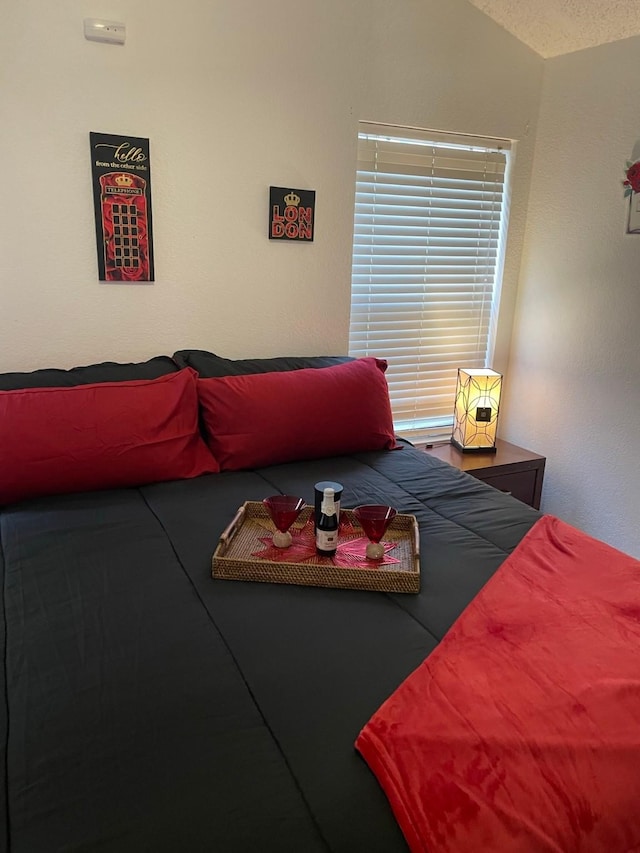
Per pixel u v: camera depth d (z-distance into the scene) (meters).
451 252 2.77
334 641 1.14
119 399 1.86
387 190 2.55
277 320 2.46
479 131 2.61
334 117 2.34
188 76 2.08
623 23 2.21
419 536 1.57
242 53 2.14
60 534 1.53
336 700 0.99
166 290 2.24
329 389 2.16
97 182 2.04
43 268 2.04
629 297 2.38
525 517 1.71
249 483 1.90
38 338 2.09
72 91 1.95
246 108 2.19
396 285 2.70
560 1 2.24
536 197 2.77
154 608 1.23
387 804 0.81
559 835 0.78
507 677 1.01
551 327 2.75
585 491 2.68
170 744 0.89
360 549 1.49
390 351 2.77
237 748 0.89
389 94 2.40
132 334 2.23
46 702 0.98
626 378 2.43
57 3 1.87
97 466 1.77
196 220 2.22
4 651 1.11
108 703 0.98
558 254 2.68
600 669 1.03
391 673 1.05
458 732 0.89
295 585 1.34
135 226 2.13
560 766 0.85
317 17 2.22
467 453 2.72
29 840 0.75
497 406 2.70
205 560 1.43
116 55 1.98
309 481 1.94
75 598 1.27
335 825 0.78
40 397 1.78
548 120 2.67
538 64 2.65
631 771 0.85
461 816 0.79
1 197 1.94
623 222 2.37
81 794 0.81
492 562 1.45
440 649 1.10
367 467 2.09
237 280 2.34
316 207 2.41
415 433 2.92
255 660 1.08
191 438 1.97
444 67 2.47
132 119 2.04
